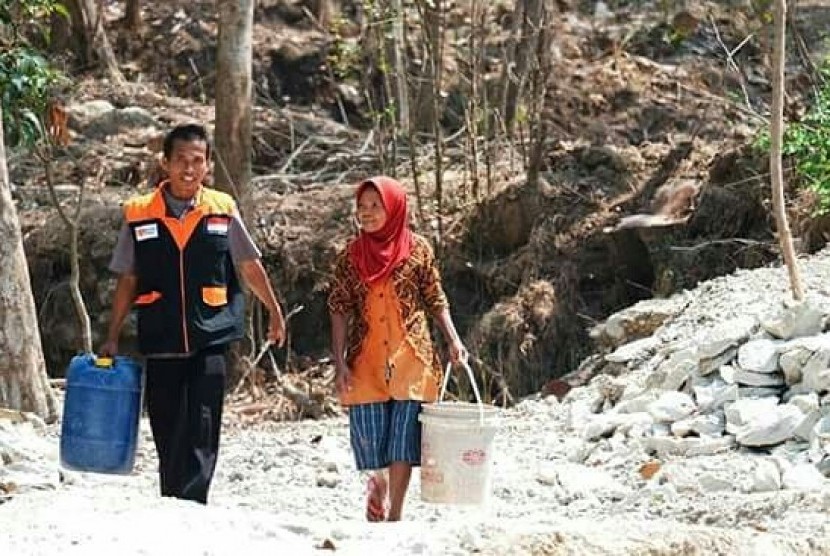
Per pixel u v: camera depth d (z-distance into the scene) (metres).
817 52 46.16
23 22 35.28
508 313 37.84
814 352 22.16
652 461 21.39
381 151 40.81
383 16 43.19
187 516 13.08
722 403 22.66
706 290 29.98
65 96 45.97
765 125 36.84
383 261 16.89
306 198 41.22
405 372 16.80
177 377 16.30
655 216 38.59
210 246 16.27
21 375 25.70
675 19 49.03
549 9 41.03
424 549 12.42
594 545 12.75
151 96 47.59
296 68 50.03
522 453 23.45
